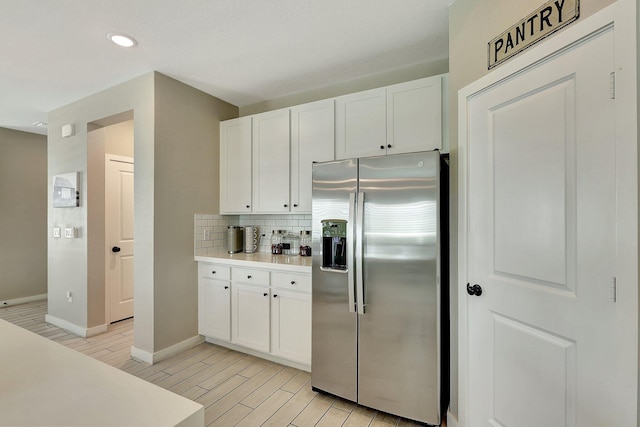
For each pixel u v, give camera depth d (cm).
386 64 257
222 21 199
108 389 71
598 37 106
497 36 151
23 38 215
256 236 334
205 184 309
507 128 144
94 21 197
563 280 119
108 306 359
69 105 336
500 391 148
